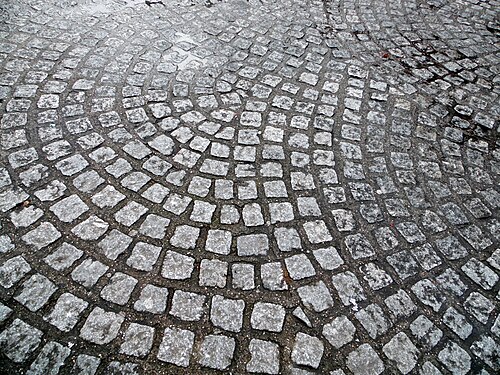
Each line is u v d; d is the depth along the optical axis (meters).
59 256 2.92
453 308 2.90
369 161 3.79
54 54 4.50
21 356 2.47
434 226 3.37
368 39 5.24
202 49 4.80
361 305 2.85
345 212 3.38
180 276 2.88
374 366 2.58
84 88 4.16
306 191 3.50
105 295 2.75
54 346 2.52
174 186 3.42
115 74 4.36
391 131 4.09
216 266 2.96
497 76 4.91
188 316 2.70
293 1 5.77
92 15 5.10
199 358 2.53
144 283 2.83
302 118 4.11
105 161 3.54
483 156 3.97
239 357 2.55
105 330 2.60
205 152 3.70
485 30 5.64
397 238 3.25
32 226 3.06
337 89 4.48
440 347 2.70
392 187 3.61
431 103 4.45
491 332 2.81
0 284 2.75
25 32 4.73
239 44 4.92
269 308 2.78
